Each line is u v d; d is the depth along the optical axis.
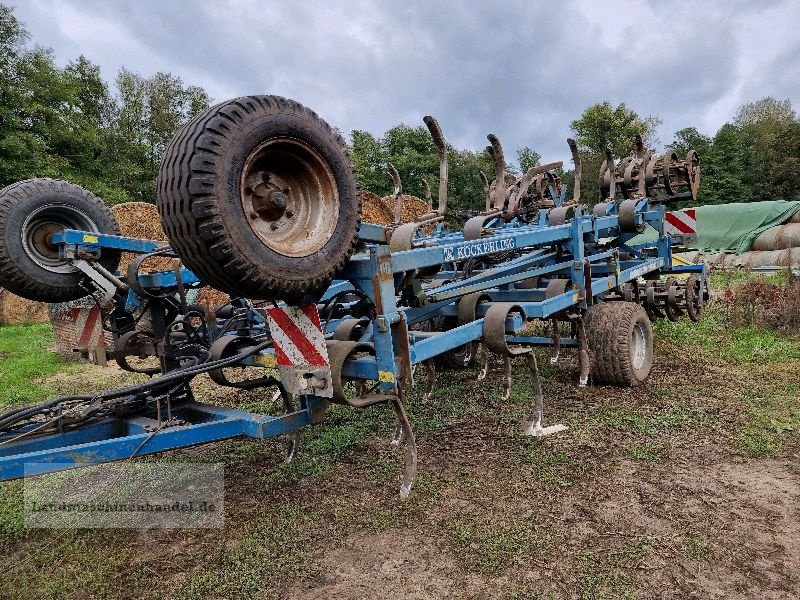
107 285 4.68
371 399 3.40
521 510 3.38
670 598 2.56
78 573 2.96
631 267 6.96
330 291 4.84
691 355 7.02
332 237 3.08
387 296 3.42
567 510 3.36
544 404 5.32
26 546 3.26
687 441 4.32
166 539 3.28
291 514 3.47
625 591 2.61
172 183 2.67
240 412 3.80
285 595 2.70
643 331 5.95
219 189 2.64
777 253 18.23
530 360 4.48
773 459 3.99
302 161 3.03
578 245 5.73
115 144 38.97
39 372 7.88
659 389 5.64
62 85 33.00
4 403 6.35
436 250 3.91
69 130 32.56
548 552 2.94
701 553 2.88
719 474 3.78
